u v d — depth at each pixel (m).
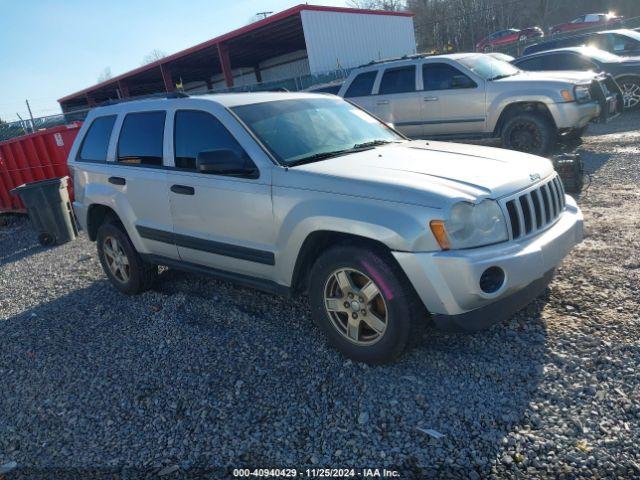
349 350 3.56
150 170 4.66
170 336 4.32
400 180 3.29
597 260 4.65
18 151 10.54
